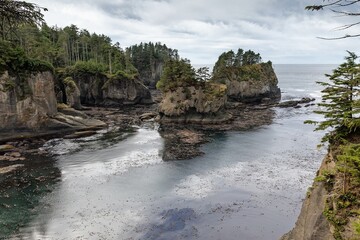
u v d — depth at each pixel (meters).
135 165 45.62
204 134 66.94
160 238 26.45
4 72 56.28
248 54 140.12
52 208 31.77
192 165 45.75
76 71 113.06
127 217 30.05
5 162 45.91
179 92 80.06
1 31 22.83
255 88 122.50
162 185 38.12
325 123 22.58
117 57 136.25
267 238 26.78
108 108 106.44
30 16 21.17
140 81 125.56
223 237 26.81
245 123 79.19
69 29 136.50
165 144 58.06
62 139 60.84
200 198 34.44
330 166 21.77
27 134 59.25
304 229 20.38
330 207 18.36
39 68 61.56
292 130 70.62
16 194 35.09
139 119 84.62
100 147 55.56
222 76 119.69
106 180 39.59
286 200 33.94
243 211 31.47
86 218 29.78
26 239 26.16
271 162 47.22
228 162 47.22
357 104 19.00
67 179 39.78
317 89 182.00
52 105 64.75
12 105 57.03
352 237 15.80
